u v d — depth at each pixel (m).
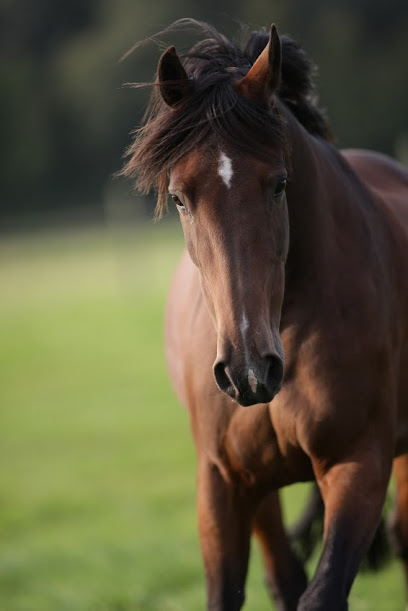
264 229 4.96
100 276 47.66
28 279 49.25
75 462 16.62
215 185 4.94
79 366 26.11
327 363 5.58
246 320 4.82
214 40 5.84
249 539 6.24
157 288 41.09
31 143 103.50
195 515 13.30
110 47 104.25
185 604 9.51
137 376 24.31
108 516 13.47
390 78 86.75
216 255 4.93
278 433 5.75
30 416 20.58
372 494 5.58
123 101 100.88
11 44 123.12
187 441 17.70
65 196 102.62
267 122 5.05
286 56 6.24
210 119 5.04
